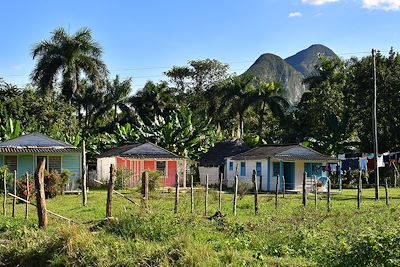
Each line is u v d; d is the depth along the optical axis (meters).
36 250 14.06
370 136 53.44
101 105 72.50
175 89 84.12
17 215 21.34
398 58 55.06
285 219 18.69
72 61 52.62
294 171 42.88
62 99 64.50
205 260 12.12
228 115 72.00
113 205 25.30
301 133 59.97
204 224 16.64
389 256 10.32
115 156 42.81
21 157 38.91
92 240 13.93
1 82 62.31
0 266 14.11
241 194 31.45
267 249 13.30
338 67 63.56
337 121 53.69
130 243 13.59
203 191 34.41
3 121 56.97
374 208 23.48
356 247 10.85
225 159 49.28
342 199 31.83
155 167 44.41
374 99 34.12
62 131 60.38
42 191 16.95
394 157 50.66
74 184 38.53
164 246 13.20
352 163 52.59
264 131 75.44
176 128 51.78
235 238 14.46
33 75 52.88
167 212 16.77
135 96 75.31
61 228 14.70
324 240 13.38
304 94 62.22
